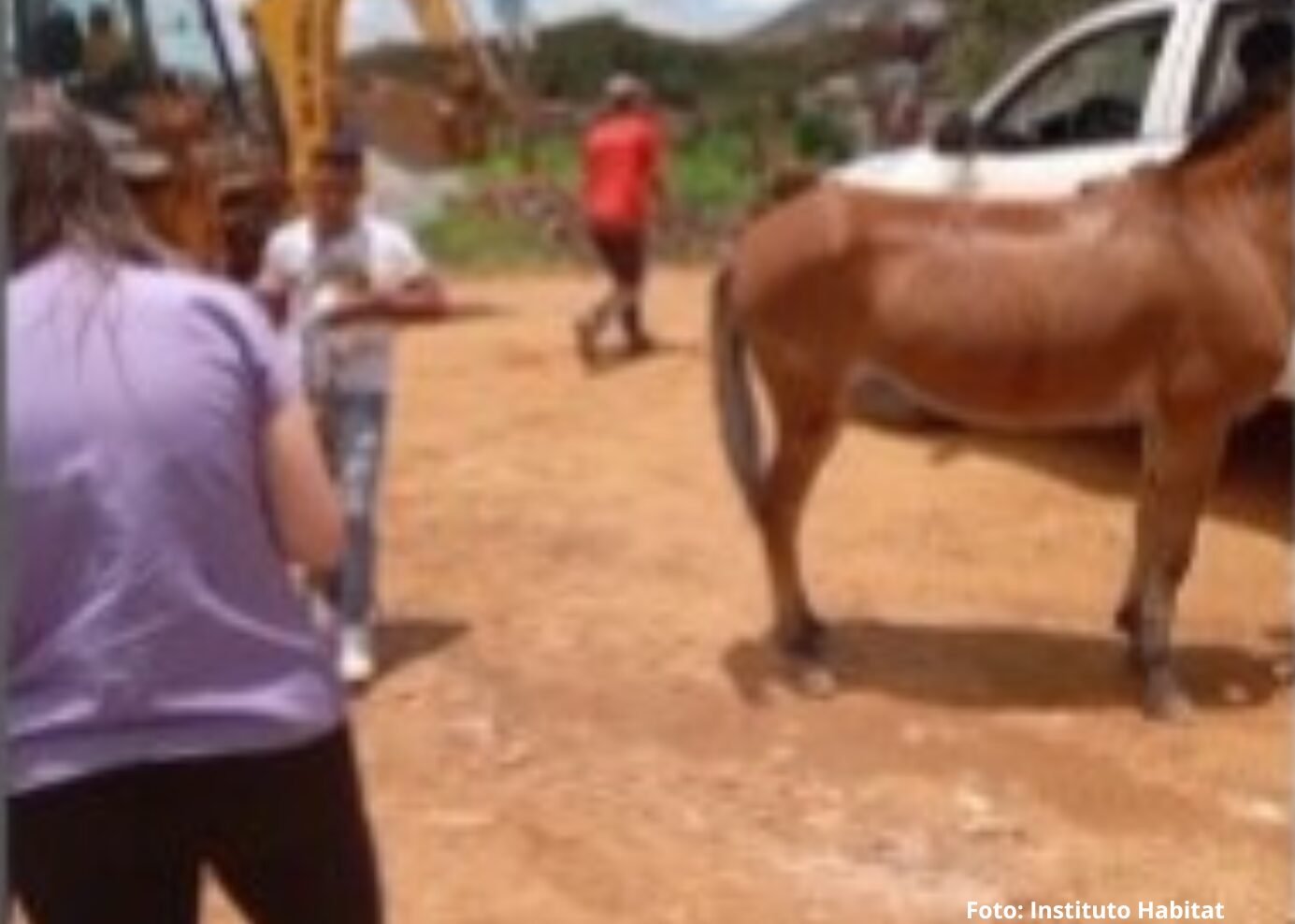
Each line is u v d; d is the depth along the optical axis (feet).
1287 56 31.04
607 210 47.67
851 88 115.85
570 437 39.58
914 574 31.55
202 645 12.98
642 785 24.41
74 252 13.08
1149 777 25.16
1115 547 33.14
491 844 22.89
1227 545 33.01
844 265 26.55
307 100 46.06
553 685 27.04
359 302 25.80
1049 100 37.14
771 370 27.07
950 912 21.95
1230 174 26.68
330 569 13.99
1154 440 26.89
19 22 40.14
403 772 24.49
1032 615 30.07
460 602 29.91
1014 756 25.50
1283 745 26.05
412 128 82.74
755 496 27.35
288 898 13.55
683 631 28.81
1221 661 28.63
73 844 12.98
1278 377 26.94
